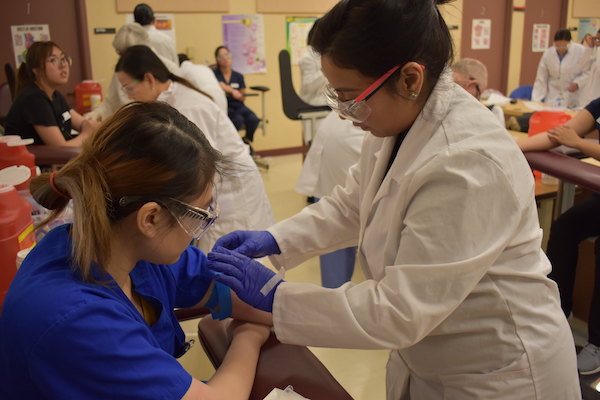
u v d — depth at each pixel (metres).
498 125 0.93
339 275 2.49
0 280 1.28
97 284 0.79
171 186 0.77
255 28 5.86
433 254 0.87
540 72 5.78
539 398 1.01
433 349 1.06
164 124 0.78
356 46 0.84
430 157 0.92
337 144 2.37
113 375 0.73
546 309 1.02
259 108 6.12
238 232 1.27
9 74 4.12
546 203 2.52
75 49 5.26
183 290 1.13
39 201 0.82
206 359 1.48
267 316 1.12
